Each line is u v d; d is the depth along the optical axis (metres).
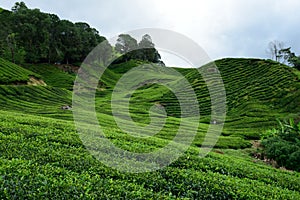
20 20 94.88
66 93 62.31
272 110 55.44
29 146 13.45
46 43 93.88
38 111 39.72
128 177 11.55
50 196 8.38
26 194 8.16
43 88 59.41
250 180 14.96
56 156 12.50
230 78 75.31
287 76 68.94
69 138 16.27
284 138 29.84
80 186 9.20
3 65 64.06
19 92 52.72
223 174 15.40
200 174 13.28
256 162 25.22
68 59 100.44
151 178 11.73
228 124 48.41
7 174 9.26
